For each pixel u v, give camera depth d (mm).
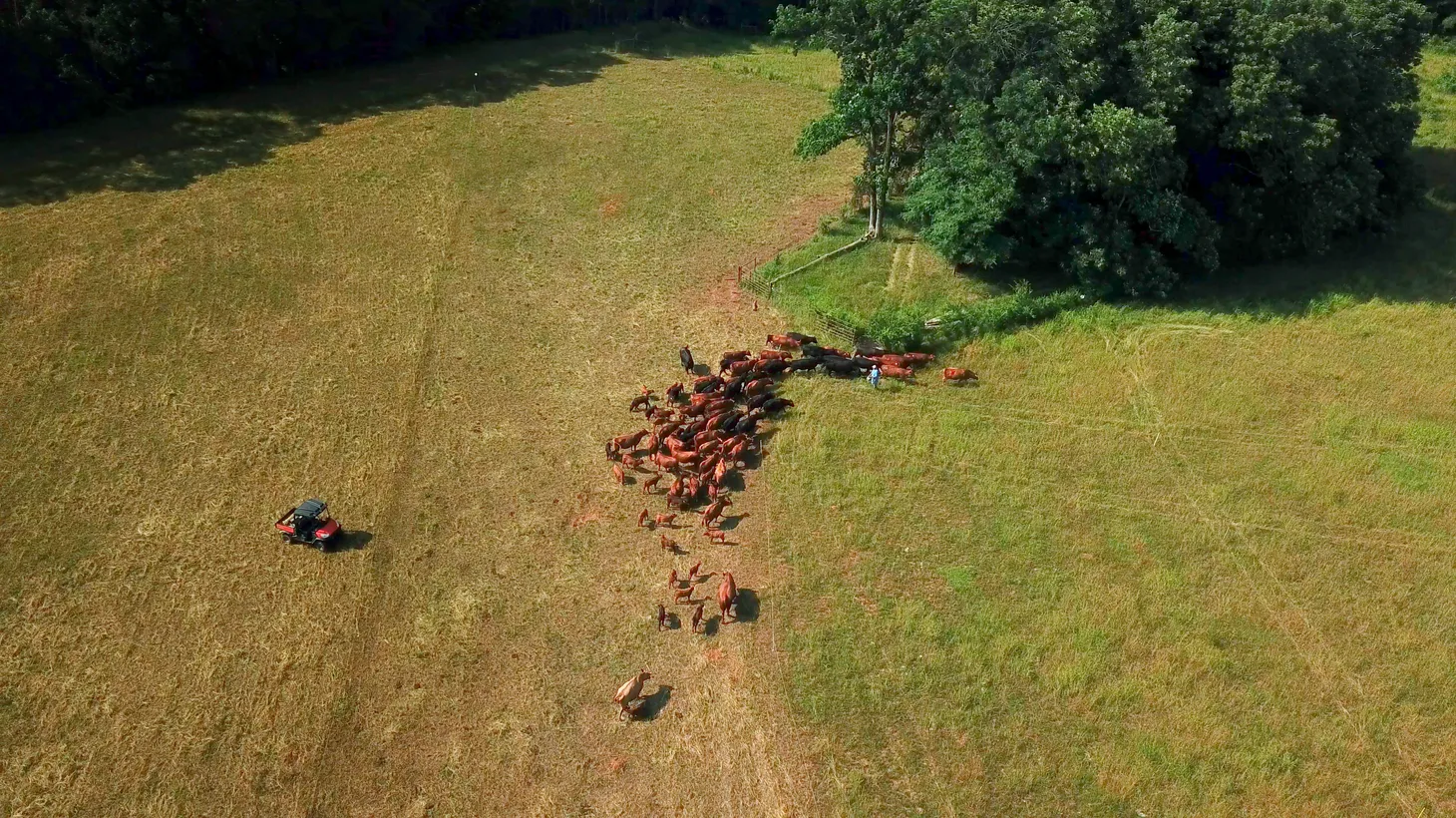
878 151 45469
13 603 24828
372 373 34781
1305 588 25953
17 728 21672
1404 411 32938
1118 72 38406
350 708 22578
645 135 58594
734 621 24969
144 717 22094
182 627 24422
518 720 22453
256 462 30203
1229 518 28406
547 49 75562
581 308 39656
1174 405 33188
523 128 58062
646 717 22609
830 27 42219
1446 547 27266
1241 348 36281
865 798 20672
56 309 36688
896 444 31422
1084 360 35688
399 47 68062
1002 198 36594
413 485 29609
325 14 60906
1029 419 32719
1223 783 20797
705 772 21391
